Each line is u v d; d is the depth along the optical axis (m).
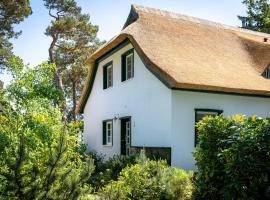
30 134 6.15
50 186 4.18
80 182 4.51
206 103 12.43
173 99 11.88
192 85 11.39
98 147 18.17
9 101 7.31
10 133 5.94
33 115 6.86
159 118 12.48
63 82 35.12
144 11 16.20
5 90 7.42
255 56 15.98
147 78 13.45
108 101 17.14
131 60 15.29
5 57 26.02
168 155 11.48
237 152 5.29
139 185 7.76
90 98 19.73
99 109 18.28
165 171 8.33
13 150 4.39
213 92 12.35
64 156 4.64
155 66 12.13
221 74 12.88
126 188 7.11
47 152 5.65
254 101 13.55
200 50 14.49
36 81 7.84
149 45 13.32
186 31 15.64
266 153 5.17
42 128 6.44
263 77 14.31
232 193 5.45
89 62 18.44
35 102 7.36
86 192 4.66
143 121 13.62
